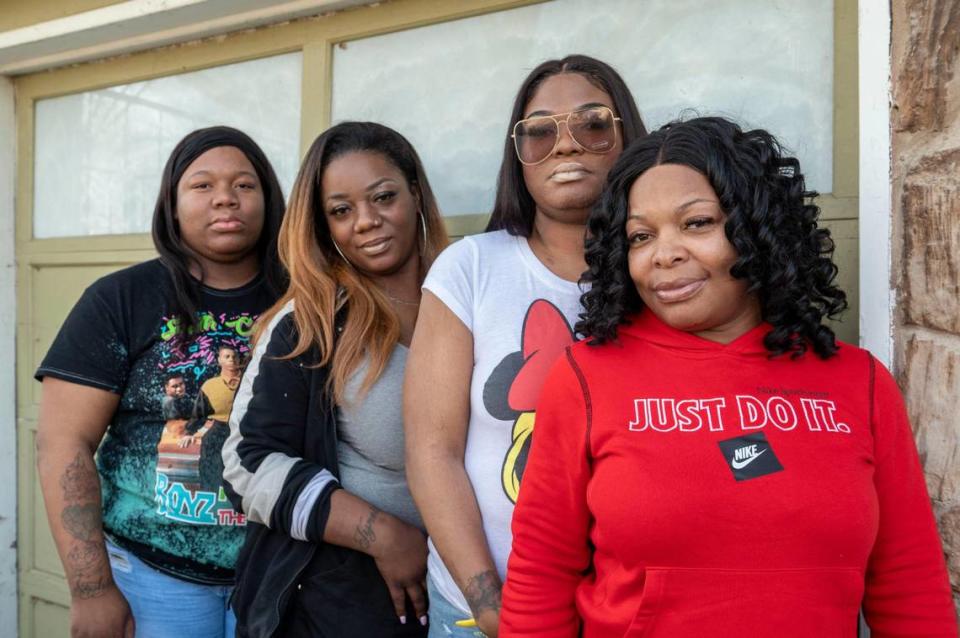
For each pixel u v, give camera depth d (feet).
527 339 4.13
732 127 3.50
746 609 3.06
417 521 4.66
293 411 4.50
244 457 4.45
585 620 3.47
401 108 6.72
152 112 8.05
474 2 6.24
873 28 4.45
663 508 3.11
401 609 4.42
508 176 4.60
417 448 4.11
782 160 3.54
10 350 8.83
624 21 5.74
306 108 7.06
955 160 3.96
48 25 7.71
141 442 5.34
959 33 3.96
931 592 3.24
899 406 3.40
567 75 4.36
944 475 3.98
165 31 7.54
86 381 5.16
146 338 5.33
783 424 3.20
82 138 8.52
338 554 4.42
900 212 4.33
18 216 8.82
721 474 3.12
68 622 8.40
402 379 4.66
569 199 4.20
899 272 4.34
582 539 3.55
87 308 5.29
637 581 3.22
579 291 4.23
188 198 5.41
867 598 3.40
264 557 4.53
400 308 5.16
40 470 5.09
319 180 4.93
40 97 8.71
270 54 7.27
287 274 5.73
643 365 3.47
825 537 3.05
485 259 4.37
